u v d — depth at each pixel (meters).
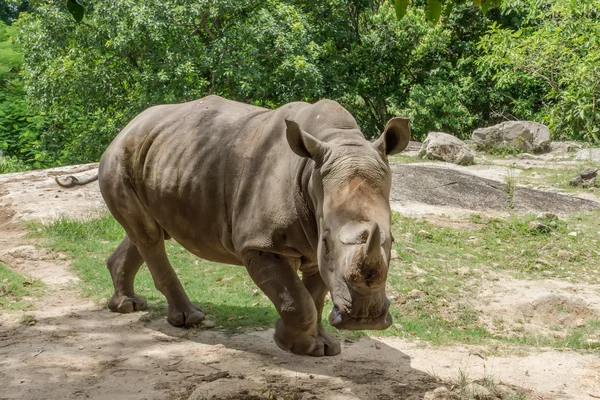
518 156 16.25
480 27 25.52
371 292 4.16
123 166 6.54
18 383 5.21
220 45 20.45
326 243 4.49
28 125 24.81
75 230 10.25
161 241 6.71
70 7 4.57
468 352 6.21
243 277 8.37
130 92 21.59
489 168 14.84
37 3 22.14
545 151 16.88
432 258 9.22
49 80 20.44
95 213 11.42
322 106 5.36
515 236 10.39
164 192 6.13
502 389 5.20
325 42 25.44
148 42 20.06
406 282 8.11
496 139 16.81
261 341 6.27
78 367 5.55
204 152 5.93
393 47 25.25
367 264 4.03
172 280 6.79
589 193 12.91
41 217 11.19
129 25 20.03
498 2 5.67
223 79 21.33
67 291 7.85
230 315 6.99
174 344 6.15
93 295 7.68
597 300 7.99
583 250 9.87
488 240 10.10
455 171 13.36
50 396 4.96
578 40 18.62
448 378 5.47
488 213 11.53
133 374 5.40
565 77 19.22
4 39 26.05
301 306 5.33
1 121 24.86
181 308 6.70
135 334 6.43
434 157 15.30
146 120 6.60
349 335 6.55
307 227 5.15
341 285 4.25
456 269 8.76
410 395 5.05
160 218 6.30
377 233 3.91
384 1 26.11
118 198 6.59
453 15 24.98
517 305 7.68
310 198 5.01
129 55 20.75
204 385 4.94
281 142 5.48
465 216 11.17
